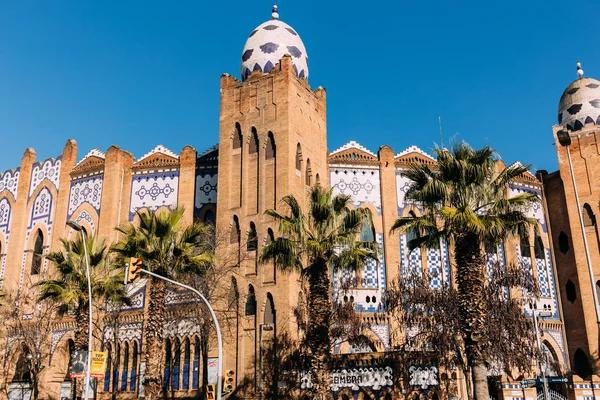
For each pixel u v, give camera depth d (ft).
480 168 79.00
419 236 84.17
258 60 132.98
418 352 96.78
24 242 151.84
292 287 110.63
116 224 137.39
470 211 75.87
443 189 79.30
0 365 138.51
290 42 134.41
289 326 108.06
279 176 118.73
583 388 85.46
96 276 105.91
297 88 127.24
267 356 109.09
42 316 132.36
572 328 131.95
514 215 80.02
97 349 127.65
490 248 83.05
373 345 120.37
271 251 86.69
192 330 119.85
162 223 94.58
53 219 147.95
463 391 111.24
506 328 97.60
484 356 74.54
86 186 145.07
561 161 141.18
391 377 96.27
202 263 98.32
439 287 126.31
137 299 128.47
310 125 129.49
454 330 96.89
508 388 83.82
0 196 159.63
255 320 112.37
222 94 132.26
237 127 129.08
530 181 142.92
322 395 79.25
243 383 109.29
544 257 138.00
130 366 125.18
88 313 101.50
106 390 126.21
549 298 134.51
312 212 86.63
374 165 135.33
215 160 137.18
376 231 130.11
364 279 124.67
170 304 123.34
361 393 97.09
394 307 104.99
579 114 151.33
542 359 98.73
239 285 116.26
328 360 81.30
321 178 129.49
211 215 134.62
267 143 123.44
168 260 94.94
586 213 136.87
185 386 118.21
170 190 137.69
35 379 125.90
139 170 140.87
